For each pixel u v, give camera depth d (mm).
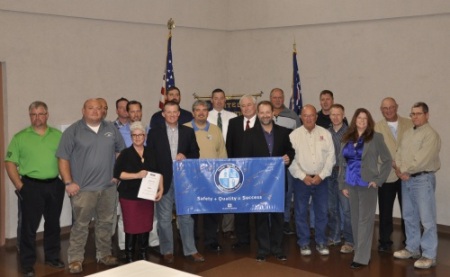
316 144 5492
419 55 6969
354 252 5574
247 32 8812
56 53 6727
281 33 8414
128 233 5289
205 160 5297
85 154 5141
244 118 5609
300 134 5535
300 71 8227
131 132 5137
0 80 6285
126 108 6098
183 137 5402
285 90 8445
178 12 8164
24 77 6422
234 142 5629
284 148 5461
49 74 6668
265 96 8680
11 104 6320
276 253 5547
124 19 7434
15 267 5492
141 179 5125
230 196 5324
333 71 7852
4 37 6211
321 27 7938
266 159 5312
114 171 5160
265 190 5328
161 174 5219
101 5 7137
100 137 5199
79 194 5164
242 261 5457
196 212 5320
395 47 7180
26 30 6414
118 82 7473
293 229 6840
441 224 6934
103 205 5352
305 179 5457
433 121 6902
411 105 7086
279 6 8328
